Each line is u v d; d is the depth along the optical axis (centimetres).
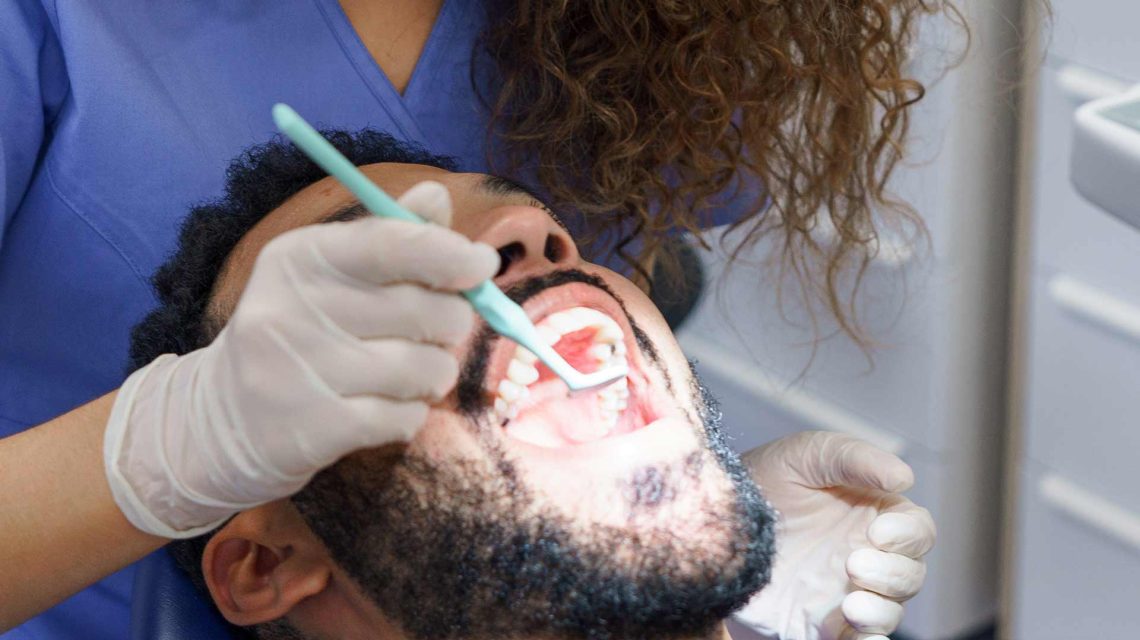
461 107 123
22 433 87
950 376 171
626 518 88
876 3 127
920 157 157
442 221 73
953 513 180
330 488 90
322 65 117
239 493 80
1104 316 154
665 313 151
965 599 189
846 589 125
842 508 129
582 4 120
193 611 107
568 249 98
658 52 121
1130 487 160
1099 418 160
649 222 128
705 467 92
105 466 82
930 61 152
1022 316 164
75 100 112
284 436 75
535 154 125
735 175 137
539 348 76
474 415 89
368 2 117
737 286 179
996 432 180
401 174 101
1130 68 141
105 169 114
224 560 97
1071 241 155
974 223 164
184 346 100
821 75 128
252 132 117
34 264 118
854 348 175
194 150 115
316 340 73
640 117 125
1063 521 169
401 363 74
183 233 105
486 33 121
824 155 134
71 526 83
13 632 126
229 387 76
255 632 101
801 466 128
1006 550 180
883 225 163
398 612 91
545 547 87
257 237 100
